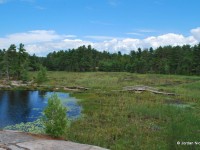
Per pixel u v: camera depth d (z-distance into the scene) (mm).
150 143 23766
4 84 88250
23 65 101625
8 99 60469
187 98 53781
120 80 97188
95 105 46688
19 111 45969
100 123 31859
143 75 117312
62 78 107125
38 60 156875
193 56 122500
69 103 51688
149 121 32500
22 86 84938
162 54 143375
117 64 150625
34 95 67625
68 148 13922
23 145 13875
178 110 38156
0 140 14422
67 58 153875
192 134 24750
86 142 24094
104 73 128875
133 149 22438
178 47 140875
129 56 174250
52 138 17094
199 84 76312
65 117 19125
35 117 40875
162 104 44688
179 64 129375
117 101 49625
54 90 77625
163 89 69375
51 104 19141
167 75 117562
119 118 34312
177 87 75062
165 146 22516
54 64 155625
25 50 104375
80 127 29891
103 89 73750
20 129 33406
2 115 42344
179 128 26953
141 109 39094
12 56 102188
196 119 31812
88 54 157625
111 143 24219
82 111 42062
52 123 18453
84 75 119062
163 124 30766
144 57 150000
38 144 14219
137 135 26375
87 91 71250
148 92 64250
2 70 104312
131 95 58406
